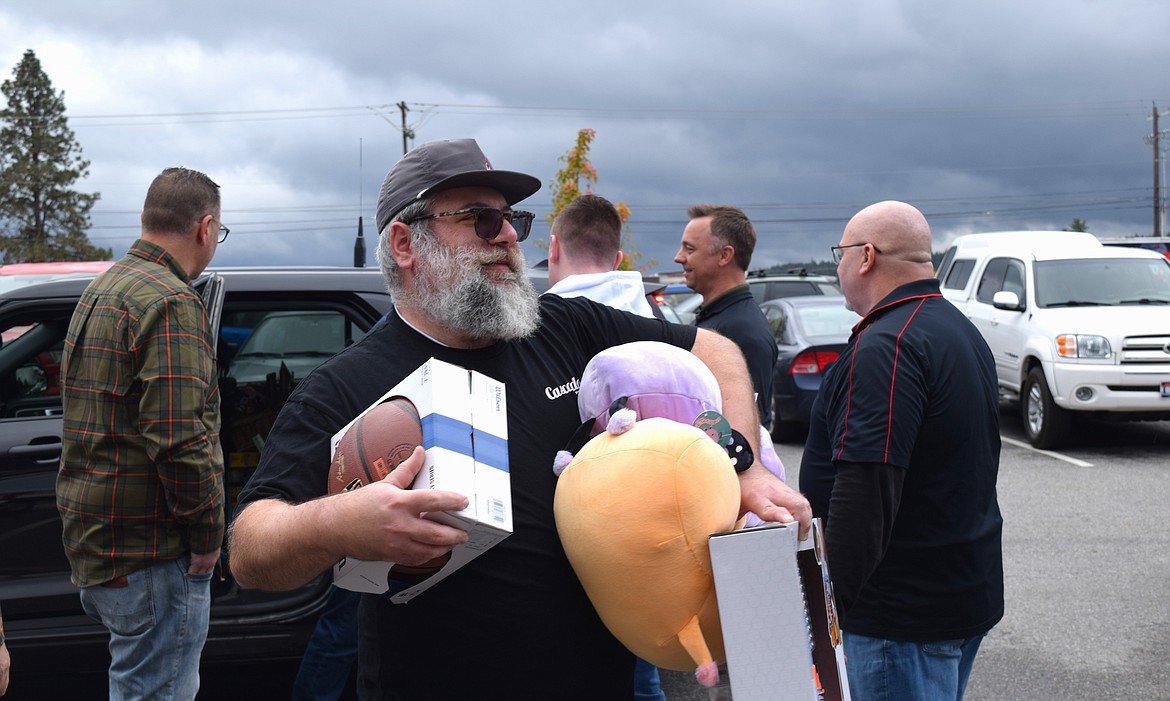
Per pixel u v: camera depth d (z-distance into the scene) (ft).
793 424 34.71
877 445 8.24
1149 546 20.97
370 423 5.39
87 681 13.93
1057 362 30.96
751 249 14.75
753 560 4.96
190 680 10.34
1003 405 41.29
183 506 9.77
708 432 5.77
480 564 5.71
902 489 8.41
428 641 5.81
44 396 13.17
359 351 6.29
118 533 9.78
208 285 12.63
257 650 12.39
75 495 9.82
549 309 6.88
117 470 9.75
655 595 5.16
